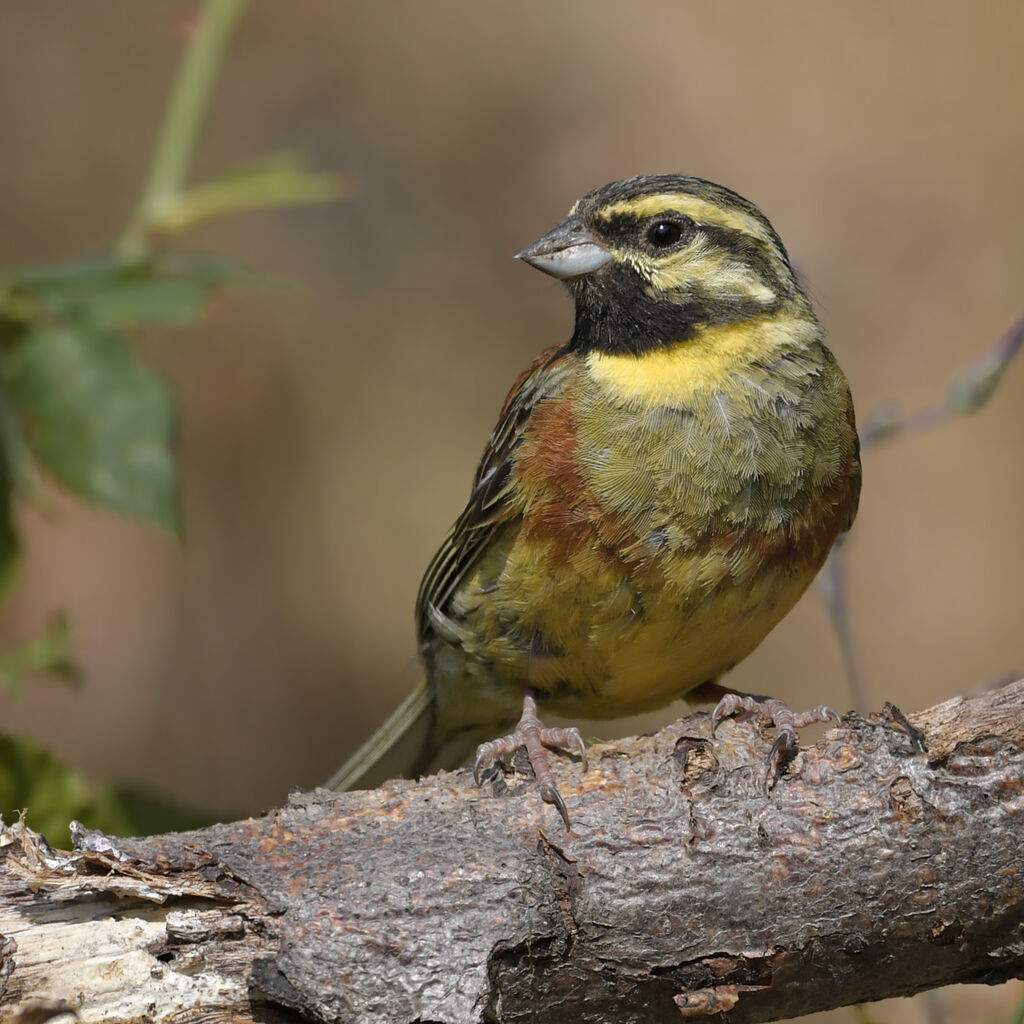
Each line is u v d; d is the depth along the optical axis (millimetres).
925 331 19281
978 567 19078
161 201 11250
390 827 6738
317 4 18672
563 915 6574
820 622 18906
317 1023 6309
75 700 16203
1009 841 6727
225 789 16609
